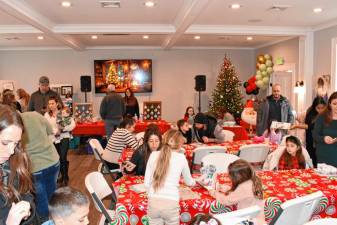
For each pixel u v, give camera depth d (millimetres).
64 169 5344
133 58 10328
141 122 8047
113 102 7062
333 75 6363
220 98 9320
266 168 3945
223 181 3092
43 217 3006
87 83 9625
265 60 9156
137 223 2611
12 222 1359
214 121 5152
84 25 6602
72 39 8234
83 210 1601
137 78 10289
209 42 9352
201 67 10570
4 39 8219
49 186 3230
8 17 5746
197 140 5109
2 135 1402
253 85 9445
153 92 10500
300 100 7152
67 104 9000
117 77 10227
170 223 2547
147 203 2602
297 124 5828
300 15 5836
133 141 4539
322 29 6766
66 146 5234
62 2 4824
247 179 2518
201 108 10633
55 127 4898
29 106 5418
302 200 2178
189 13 4840
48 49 10086
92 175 2844
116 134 4602
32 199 1683
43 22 5809
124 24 6594
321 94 6133
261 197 2521
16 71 10094
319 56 6887
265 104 5648
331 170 3297
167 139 2740
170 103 10570
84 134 7633
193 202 2625
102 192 2922
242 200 2492
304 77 7215
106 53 10250
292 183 3053
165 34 7129
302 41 7238
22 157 1634
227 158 3600
